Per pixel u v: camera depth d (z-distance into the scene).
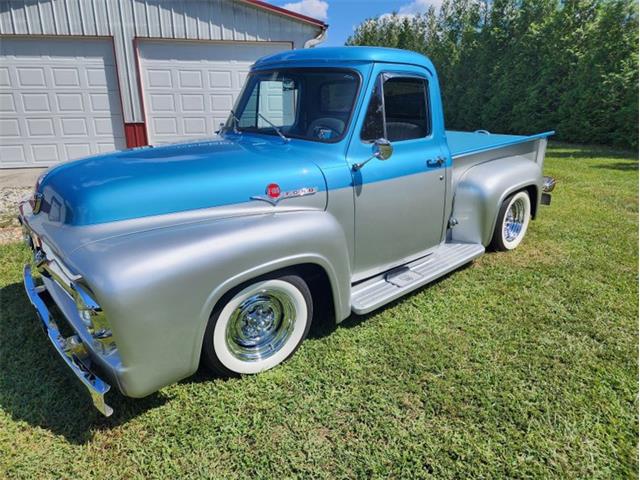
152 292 2.05
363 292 3.28
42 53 8.93
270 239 2.44
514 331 3.27
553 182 5.30
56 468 2.10
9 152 9.39
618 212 6.28
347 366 2.84
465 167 4.26
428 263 3.80
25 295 3.68
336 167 2.88
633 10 11.56
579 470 2.14
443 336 3.19
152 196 2.34
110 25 8.91
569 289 3.95
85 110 9.49
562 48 13.05
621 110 11.80
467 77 16.78
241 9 9.45
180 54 9.50
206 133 10.21
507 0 14.87
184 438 2.28
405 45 20.02
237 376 2.70
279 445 2.24
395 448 2.24
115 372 2.08
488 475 2.10
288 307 2.78
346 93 2.99
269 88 3.38
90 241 2.14
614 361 2.94
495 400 2.57
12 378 2.68
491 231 4.30
